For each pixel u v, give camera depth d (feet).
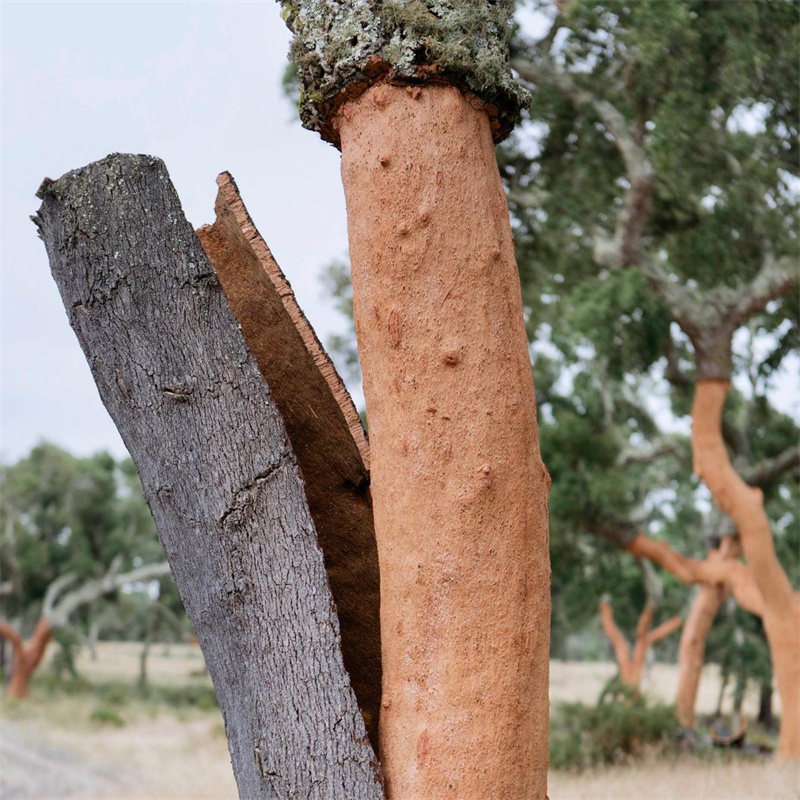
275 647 9.21
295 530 9.50
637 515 54.08
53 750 59.98
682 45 33.06
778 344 48.75
